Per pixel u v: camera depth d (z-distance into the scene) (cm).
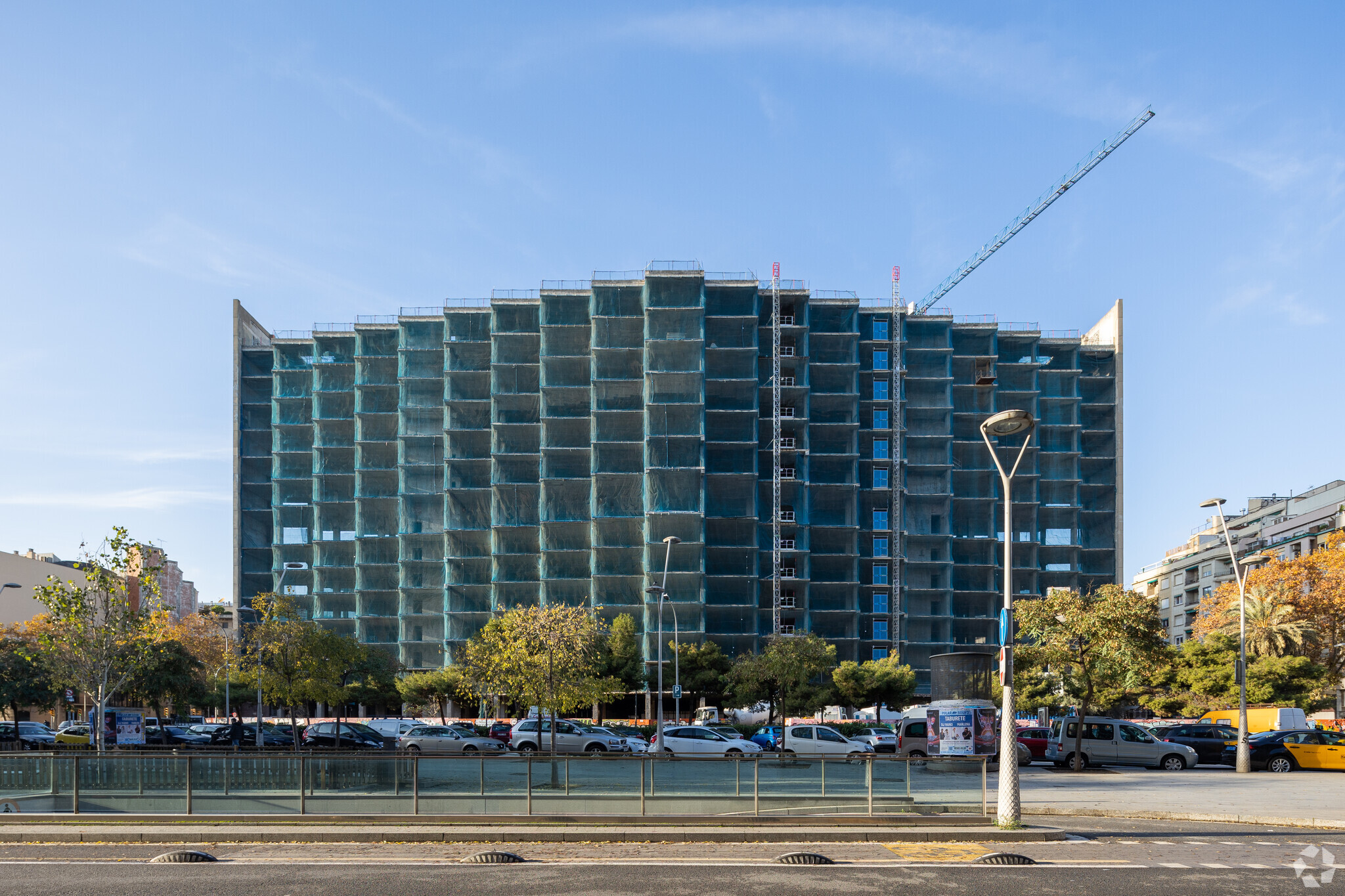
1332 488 10088
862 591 9844
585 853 1554
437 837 1681
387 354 10275
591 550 9056
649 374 9150
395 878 1317
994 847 1638
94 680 3481
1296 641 6144
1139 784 2889
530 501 9469
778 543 9381
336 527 10062
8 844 1630
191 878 1316
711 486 9431
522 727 4431
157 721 6562
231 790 1828
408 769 1833
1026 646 3659
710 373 9656
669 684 7875
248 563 10344
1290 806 2262
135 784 1834
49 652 3747
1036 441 10131
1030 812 2117
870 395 10188
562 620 4103
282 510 10112
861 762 1891
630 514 9219
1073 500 10150
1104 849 1631
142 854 1528
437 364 10031
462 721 6512
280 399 10238
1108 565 10150
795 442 9831
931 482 10019
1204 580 12050
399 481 9731
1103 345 10806
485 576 9469
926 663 9625
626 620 7569
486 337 10006
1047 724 5738
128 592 3631
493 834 1686
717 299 9794
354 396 10162
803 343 9825
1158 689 7300
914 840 1723
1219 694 6247
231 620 10150
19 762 1838
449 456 9638
